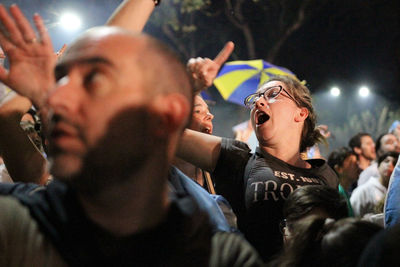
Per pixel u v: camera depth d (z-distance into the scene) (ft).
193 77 5.48
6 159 6.09
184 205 4.10
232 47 5.58
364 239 4.99
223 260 4.11
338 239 5.05
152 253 3.89
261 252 7.80
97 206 3.86
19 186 4.69
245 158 8.21
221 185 8.25
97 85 3.61
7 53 4.39
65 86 3.62
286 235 7.00
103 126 3.61
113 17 5.79
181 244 3.95
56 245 3.86
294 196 7.01
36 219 3.94
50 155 3.67
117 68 3.65
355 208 16.53
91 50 3.68
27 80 4.38
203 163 8.12
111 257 3.86
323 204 6.86
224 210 6.66
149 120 3.72
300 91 8.92
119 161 3.68
